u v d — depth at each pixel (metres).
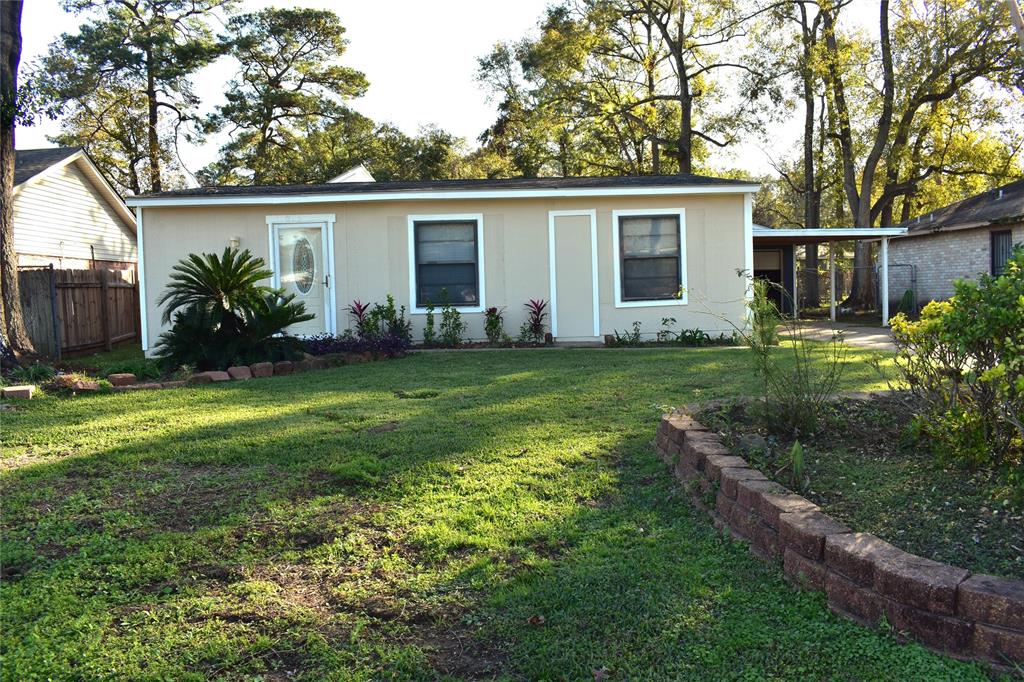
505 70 37.78
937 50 24.11
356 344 10.98
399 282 13.06
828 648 2.56
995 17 22.67
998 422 3.76
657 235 13.12
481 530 3.67
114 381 8.34
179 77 31.17
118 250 23.20
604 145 36.16
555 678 2.46
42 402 7.23
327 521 3.83
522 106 37.31
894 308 24.38
